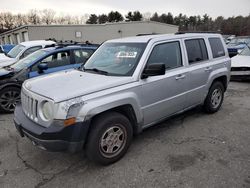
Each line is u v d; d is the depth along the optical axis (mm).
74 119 3002
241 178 3123
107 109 3254
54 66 6539
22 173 3371
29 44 10625
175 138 4285
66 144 3029
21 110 3721
